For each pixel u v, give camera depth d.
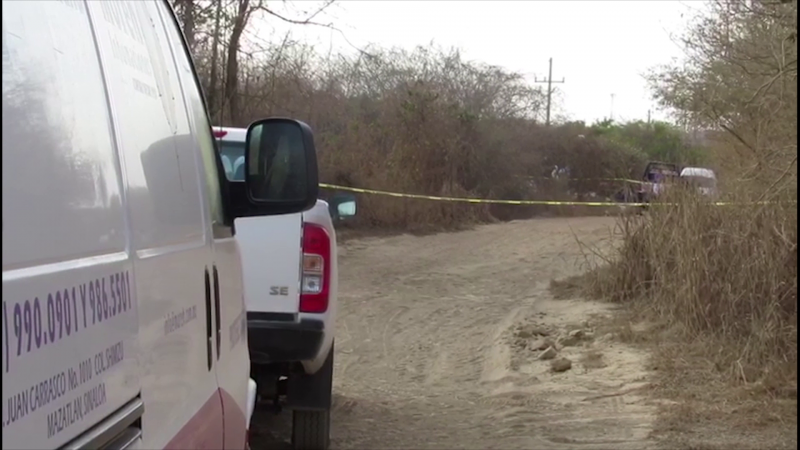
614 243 12.48
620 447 6.16
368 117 25.53
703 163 13.31
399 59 27.75
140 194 2.16
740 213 8.84
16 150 1.51
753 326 7.99
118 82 2.19
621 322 10.08
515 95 30.78
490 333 10.75
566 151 31.64
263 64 19.17
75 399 1.62
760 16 9.65
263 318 5.27
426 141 25.38
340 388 8.23
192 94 3.20
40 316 1.48
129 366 1.92
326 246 5.38
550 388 7.94
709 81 12.98
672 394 7.34
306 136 3.33
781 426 6.43
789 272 8.22
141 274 2.05
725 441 6.16
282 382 5.84
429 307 12.58
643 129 34.31
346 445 6.30
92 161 1.85
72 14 1.94
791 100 9.05
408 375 8.88
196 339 2.56
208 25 16.91
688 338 8.82
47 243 1.56
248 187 3.33
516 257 18.23
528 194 29.52
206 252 2.79
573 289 12.82
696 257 8.89
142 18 2.66
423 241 21.12
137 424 1.98
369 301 13.01
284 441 6.36
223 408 2.91
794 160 8.52
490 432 6.67
